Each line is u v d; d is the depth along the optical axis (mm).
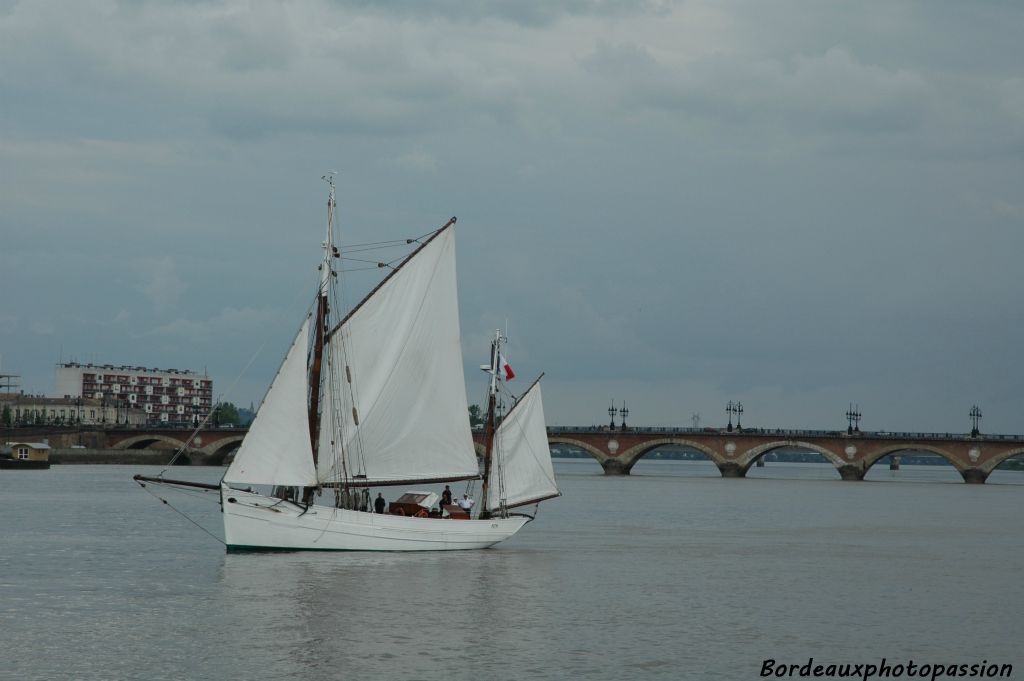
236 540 154375
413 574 143125
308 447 154500
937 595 136625
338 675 92812
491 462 177750
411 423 161125
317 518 156500
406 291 159750
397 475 161125
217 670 93812
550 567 155500
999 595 136750
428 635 107438
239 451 153375
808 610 124938
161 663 95750
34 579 137000
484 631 109812
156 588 130125
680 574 151750
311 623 111750
